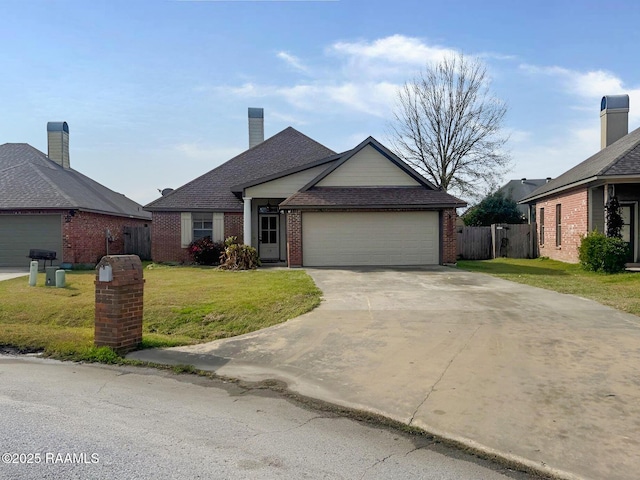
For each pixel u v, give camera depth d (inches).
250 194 719.7
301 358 244.4
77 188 856.3
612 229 593.6
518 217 1235.9
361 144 685.3
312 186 684.1
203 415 174.7
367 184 690.8
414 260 670.5
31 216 738.2
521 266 679.7
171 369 236.5
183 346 274.1
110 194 1064.2
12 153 933.8
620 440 150.2
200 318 330.3
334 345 261.6
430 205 647.8
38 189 761.0
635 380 200.1
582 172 700.0
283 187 719.1
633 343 251.8
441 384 201.3
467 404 180.2
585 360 225.9
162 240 796.6
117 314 260.4
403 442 152.9
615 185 645.9
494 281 485.4
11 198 737.6
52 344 274.2
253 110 1010.1
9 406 182.1
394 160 685.9
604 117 820.0
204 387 209.9
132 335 268.8
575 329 281.1
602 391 188.9
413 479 128.3
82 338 283.3
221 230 800.3
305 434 158.2
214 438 153.2
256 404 188.1
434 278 511.2
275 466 133.9
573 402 179.2
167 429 160.2
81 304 378.0
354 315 324.2
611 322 297.7
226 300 372.5
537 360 227.0
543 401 180.7
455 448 148.6
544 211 863.1
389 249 669.3
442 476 130.5
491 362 225.8
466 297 385.4
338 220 666.8
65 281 497.4
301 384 209.8
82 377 224.1
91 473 128.0
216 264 760.3
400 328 289.3
